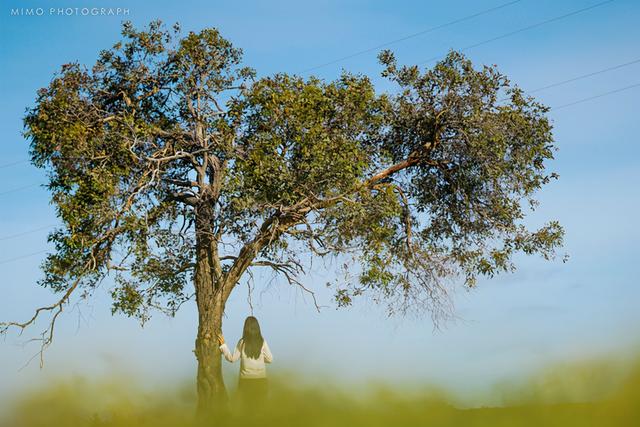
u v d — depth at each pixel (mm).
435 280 23859
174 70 23953
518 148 23891
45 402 20516
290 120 20953
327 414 14812
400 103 24000
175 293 23172
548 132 23906
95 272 21875
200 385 21359
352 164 21250
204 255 22344
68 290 21547
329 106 21984
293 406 16547
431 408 14969
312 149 20672
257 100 21250
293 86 21812
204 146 22922
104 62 23906
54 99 21797
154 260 22359
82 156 21047
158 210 21938
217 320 21922
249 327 17234
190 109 23578
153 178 21438
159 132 22547
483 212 24438
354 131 22625
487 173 23562
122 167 21656
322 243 21859
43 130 21484
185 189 23125
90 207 20594
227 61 24422
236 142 22125
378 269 21719
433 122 23734
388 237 23031
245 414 16734
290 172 20781
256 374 17125
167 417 19641
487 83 23797
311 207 21406
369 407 15523
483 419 13086
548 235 24250
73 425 19578
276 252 22484
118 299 21906
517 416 13133
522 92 23984
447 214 25172
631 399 12938
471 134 23422
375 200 21969
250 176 20656
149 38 23875
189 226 22828
